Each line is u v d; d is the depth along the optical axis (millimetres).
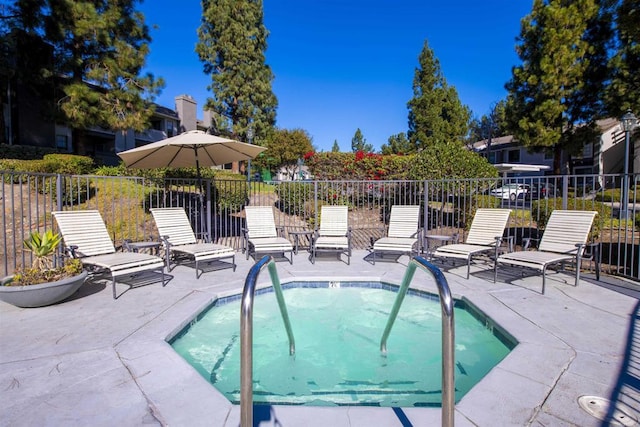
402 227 7449
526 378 2537
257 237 7391
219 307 4754
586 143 15961
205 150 7238
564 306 4109
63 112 12039
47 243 4301
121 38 13164
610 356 2865
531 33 14961
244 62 20578
